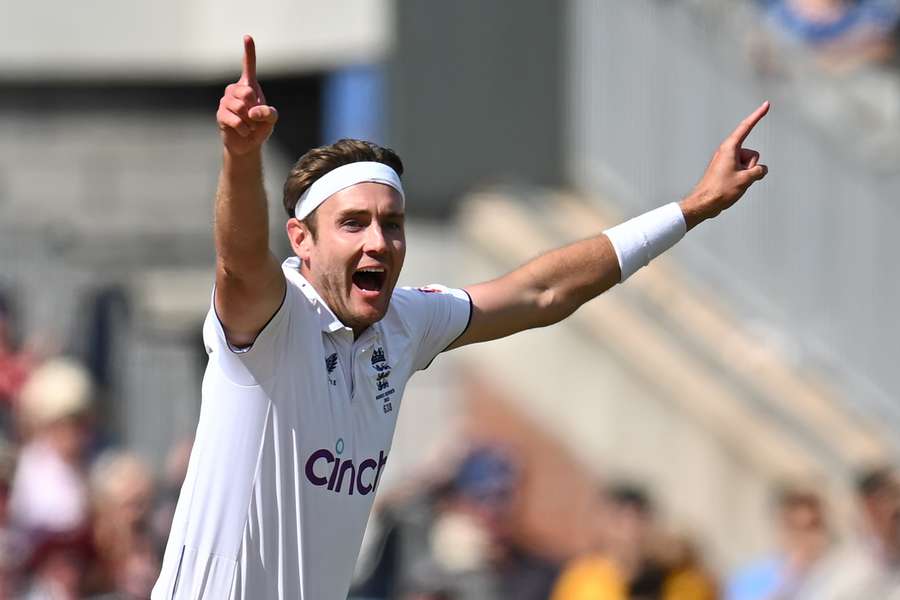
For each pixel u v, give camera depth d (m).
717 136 39.69
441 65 41.41
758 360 38.94
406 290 16.27
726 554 37.12
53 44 50.81
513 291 16.78
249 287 14.28
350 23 45.75
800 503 30.36
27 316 43.75
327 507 15.17
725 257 40.81
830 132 39.84
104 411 41.16
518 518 32.47
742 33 40.84
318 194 14.92
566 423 37.81
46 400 32.41
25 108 50.97
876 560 28.84
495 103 41.53
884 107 42.59
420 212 41.06
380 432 15.49
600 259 17.05
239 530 14.97
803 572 30.19
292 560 15.09
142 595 30.34
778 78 40.53
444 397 38.56
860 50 44.00
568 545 36.28
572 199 41.28
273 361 14.75
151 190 49.31
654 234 17.19
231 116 13.51
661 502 35.81
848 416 38.50
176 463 32.03
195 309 44.31
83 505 31.67
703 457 37.44
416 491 31.88
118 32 50.84
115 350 43.66
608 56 41.34
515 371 38.12
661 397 37.66
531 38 41.53
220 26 50.28
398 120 41.25
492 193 40.91
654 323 38.91
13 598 31.06
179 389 43.19
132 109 51.34
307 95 51.16
